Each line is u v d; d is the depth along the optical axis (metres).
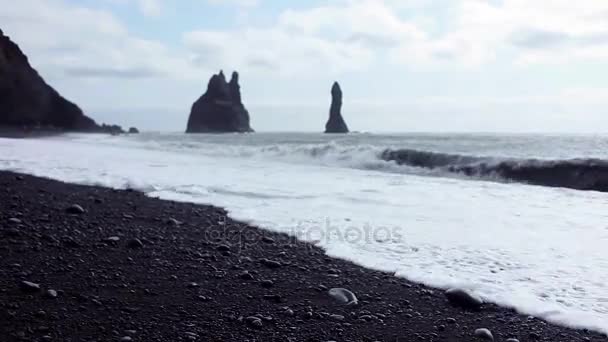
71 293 3.89
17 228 5.75
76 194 8.52
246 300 3.97
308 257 5.27
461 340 3.37
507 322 3.67
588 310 3.84
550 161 11.52
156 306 3.76
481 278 4.56
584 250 5.51
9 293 3.79
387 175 12.23
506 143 24.89
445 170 13.16
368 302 4.03
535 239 6.01
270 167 14.12
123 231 6.02
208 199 8.56
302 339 3.31
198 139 40.91
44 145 22.06
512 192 9.59
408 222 6.91
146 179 10.77
